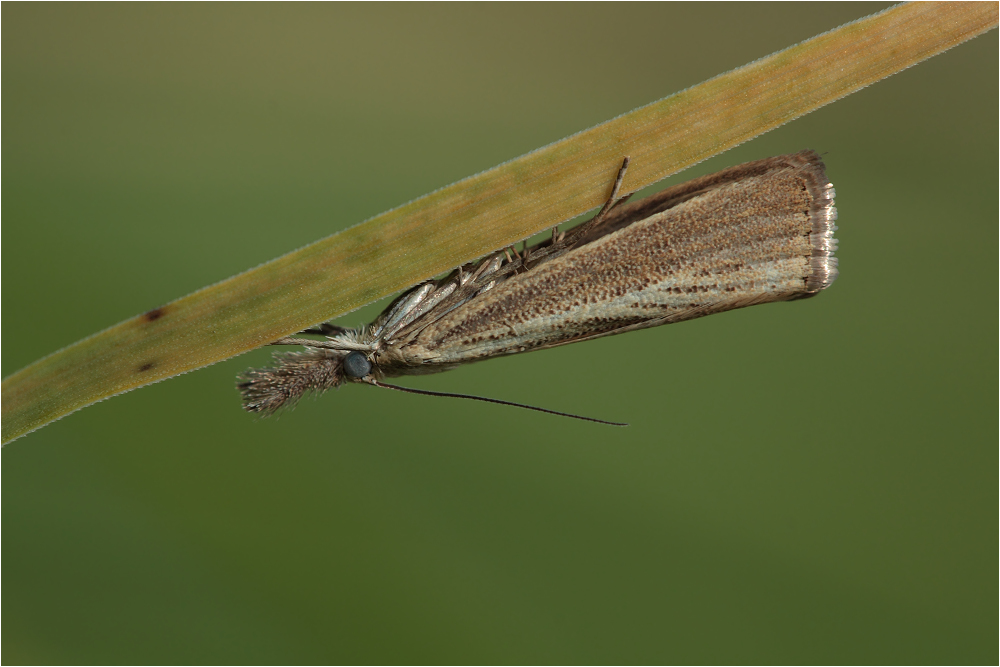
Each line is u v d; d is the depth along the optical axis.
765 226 0.11
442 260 0.11
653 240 0.11
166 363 0.11
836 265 0.11
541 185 0.11
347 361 0.11
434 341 0.11
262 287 0.11
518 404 0.11
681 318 0.11
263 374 0.11
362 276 0.11
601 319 0.11
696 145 0.11
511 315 0.11
